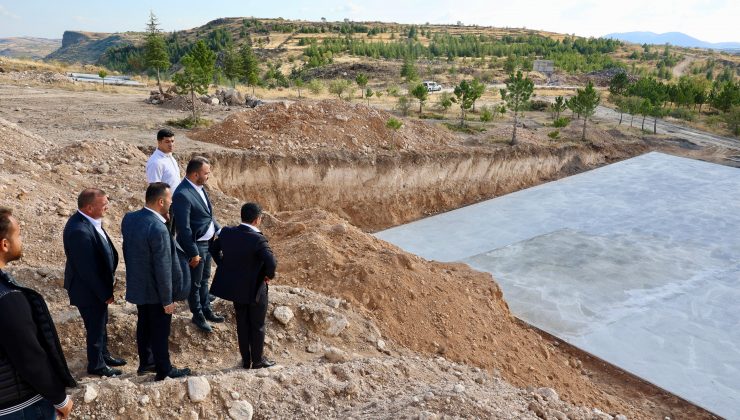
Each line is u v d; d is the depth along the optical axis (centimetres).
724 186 3203
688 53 14912
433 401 518
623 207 2878
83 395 443
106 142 1494
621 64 10981
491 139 3491
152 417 452
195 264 582
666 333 1575
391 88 6197
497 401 598
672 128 4791
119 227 1078
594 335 1552
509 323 1127
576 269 2062
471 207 2942
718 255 2209
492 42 14412
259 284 558
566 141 3766
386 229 2631
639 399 1244
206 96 3525
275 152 2433
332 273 930
